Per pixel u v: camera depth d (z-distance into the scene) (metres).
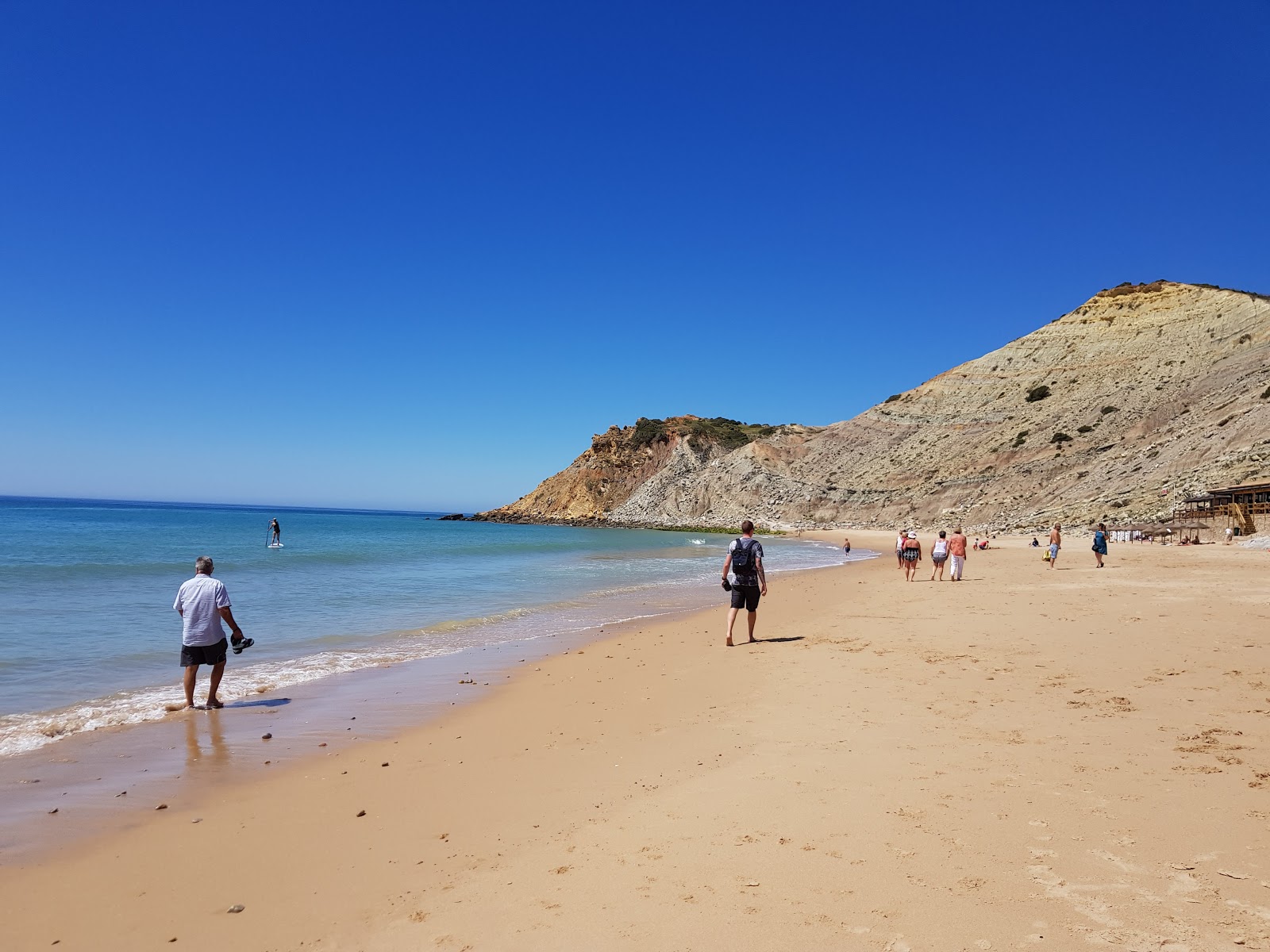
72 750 6.93
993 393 101.00
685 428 140.38
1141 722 6.40
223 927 3.71
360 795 5.64
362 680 10.18
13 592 19.14
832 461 107.38
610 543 61.78
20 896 4.09
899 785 5.10
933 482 87.38
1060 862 3.82
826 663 9.95
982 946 3.10
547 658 11.72
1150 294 100.94
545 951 3.30
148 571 25.97
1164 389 78.19
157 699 8.96
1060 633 11.46
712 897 3.68
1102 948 3.03
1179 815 4.34
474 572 29.31
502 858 4.37
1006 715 6.86
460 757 6.59
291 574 26.53
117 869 4.44
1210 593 16.64
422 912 3.76
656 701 8.47
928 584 22.16
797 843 4.24
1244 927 3.12
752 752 6.15
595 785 5.61
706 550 50.91
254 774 6.21
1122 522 52.12
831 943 3.19
